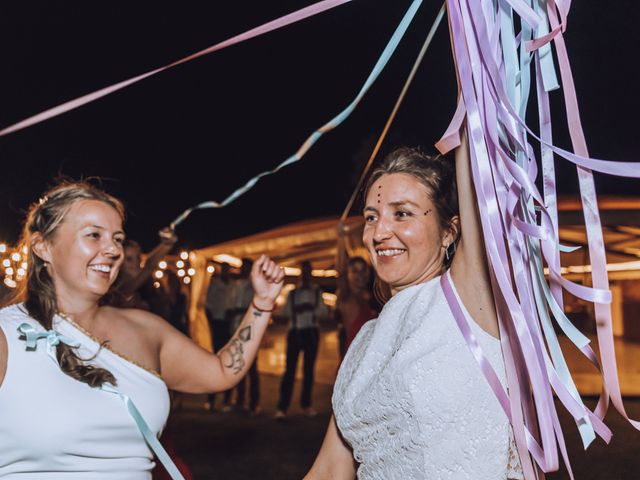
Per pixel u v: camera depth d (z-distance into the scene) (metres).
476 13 1.55
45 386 1.94
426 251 1.82
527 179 1.47
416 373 1.59
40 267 2.10
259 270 2.46
